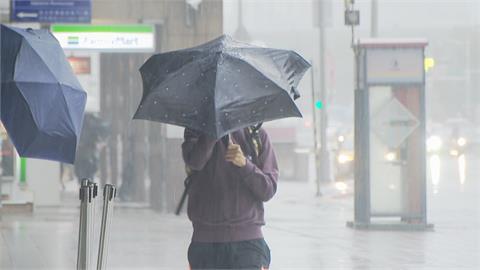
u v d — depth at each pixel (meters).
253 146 12.77
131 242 28.94
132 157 48.94
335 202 46.69
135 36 39.97
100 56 55.16
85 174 53.00
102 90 55.56
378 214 33.19
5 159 42.94
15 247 28.67
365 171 33.06
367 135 33.06
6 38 17.17
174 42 39.56
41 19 36.47
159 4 39.50
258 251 12.68
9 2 37.03
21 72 16.88
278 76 12.49
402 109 33.09
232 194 12.59
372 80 32.59
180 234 31.41
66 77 17.20
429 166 63.81
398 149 33.31
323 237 30.48
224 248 12.59
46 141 16.97
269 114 12.35
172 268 23.20
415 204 33.22
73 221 38.31
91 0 36.62
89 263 15.48
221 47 12.67
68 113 16.97
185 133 12.71
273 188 12.62
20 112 16.92
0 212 38.69
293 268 23.27
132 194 48.69
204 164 12.52
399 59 32.59
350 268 23.17
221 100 12.23
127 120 49.81
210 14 39.50
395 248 27.42
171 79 12.50
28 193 42.78
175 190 39.50
